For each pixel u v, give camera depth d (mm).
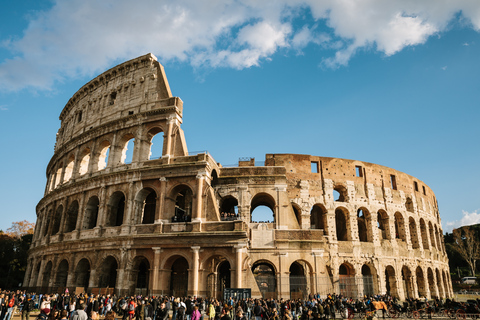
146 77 65625
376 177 76250
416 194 85000
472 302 45438
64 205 67062
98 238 56188
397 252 72688
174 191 56219
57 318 18953
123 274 52844
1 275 96812
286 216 59750
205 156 55562
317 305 37656
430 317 44250
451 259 133750
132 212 56094
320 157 72562
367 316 41406
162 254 52062
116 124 64188
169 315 38562
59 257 62562
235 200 65438
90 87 74500
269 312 33281
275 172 62531
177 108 60406
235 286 47938
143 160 59812
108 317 18641
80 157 69625
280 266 57062
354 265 66625
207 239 50656
